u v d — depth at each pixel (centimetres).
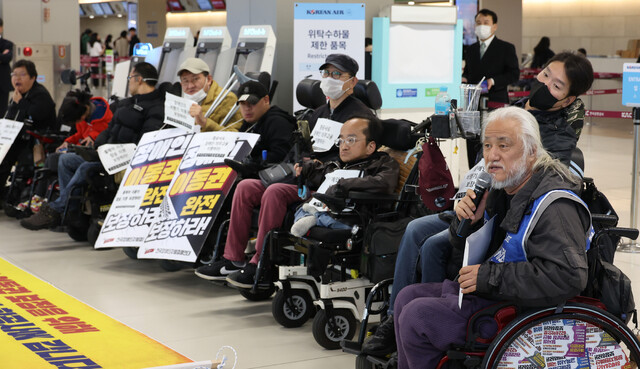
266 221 459
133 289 539
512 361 278
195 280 567
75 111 730
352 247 411
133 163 586
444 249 342
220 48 734
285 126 525
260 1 736
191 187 527
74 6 1435
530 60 1920
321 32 677
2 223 773
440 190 367
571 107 359
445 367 293
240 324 462
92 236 660
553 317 277
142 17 2111
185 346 419
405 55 698
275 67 721
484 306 292
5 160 779
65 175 668
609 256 311
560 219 274
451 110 346
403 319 295
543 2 2334
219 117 584
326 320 414
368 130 433
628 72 628
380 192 413
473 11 1641
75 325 444
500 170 290
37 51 1234
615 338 284
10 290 519
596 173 976
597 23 2238
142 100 632
